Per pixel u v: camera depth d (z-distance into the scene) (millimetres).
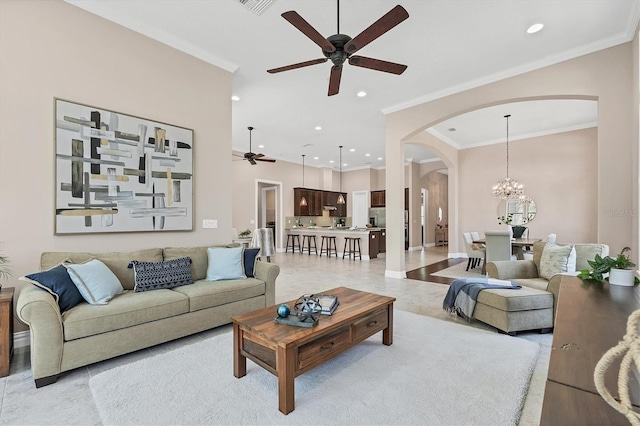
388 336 2621
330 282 5207
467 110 4547
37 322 1982
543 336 2891
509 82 4086
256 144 8125
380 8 2889
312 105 5324
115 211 3029
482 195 8086
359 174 11758
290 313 2232
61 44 2758
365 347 2590
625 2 2797
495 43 3455
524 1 2797
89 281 2400
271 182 9773
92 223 2891
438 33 3266
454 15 2980
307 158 10047
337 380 2076
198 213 3693
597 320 1196
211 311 2889
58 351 2047
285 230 10211
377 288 4754
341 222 11938
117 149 3047
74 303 2283
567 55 3615
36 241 2623
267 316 2180
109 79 3023
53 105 2705
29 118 2600
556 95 3723
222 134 3918
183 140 3531
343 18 3033
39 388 1989
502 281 3301
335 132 7008
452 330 2979
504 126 6699
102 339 2236
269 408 1782
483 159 8078
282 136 7355
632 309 1356
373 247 8484
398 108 5332
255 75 4230
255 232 6566
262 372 2193
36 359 1974
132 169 3145
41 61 2660
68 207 2764
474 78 4285
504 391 1932
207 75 3773
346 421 1661
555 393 707
